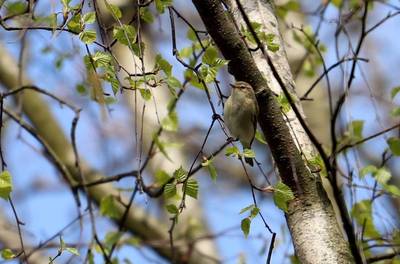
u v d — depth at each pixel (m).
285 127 7.64
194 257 14.34
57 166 11.43
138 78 7.52
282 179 7.71
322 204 7.62
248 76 7.64
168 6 7.64
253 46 8.53
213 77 7.43
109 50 7.19
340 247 7.36
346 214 8.38
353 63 9.31
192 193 7.54
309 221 7.49
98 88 7.44
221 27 7.55
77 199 11.34
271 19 8.91
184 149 18.31
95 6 7.23
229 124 9.61
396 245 9.90
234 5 8.84
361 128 10.91
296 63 13.80
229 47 7.57
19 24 10.53
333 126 9.08
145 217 14.24
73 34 7.21
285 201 7.29
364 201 10.34
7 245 13.10
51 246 11.08
